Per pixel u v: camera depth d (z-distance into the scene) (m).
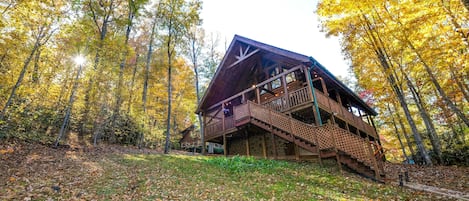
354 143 8.44
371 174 8.11
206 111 16.92
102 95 14.19
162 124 22.66
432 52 9.75
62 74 11.84
